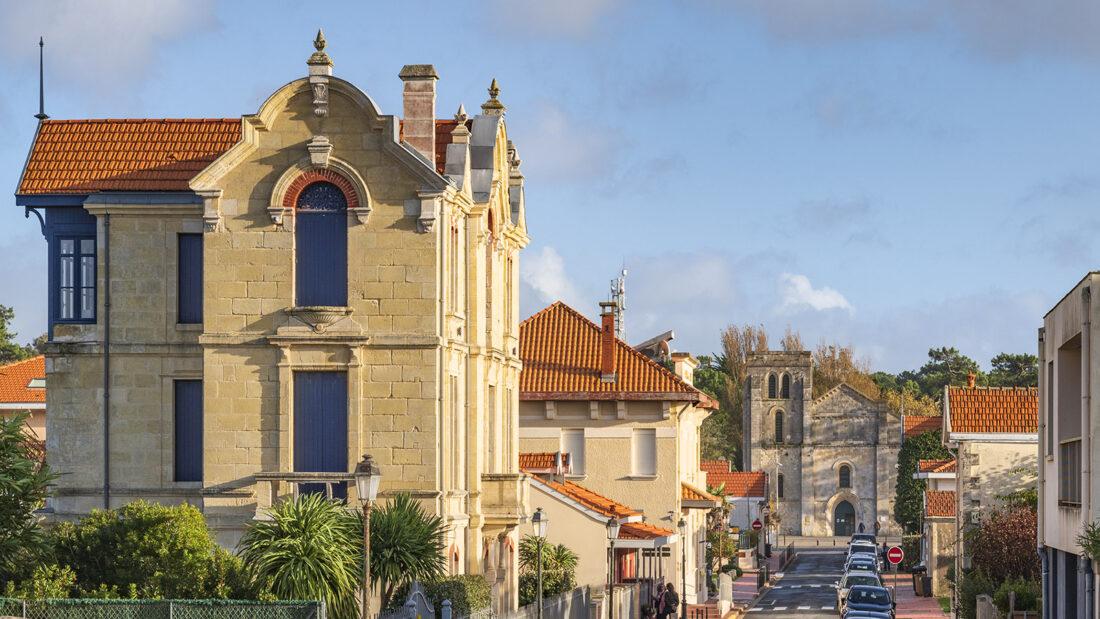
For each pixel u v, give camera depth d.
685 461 73.94
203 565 34.75
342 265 42.41
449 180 43.22
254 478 42.25
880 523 173.88
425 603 36.84
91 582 34.56
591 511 57.28
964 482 70.94
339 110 42.19
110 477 43.94
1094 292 36.88
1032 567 59.28
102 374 44.09
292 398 42.34
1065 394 42.88
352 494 41.69
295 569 33.97
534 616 45.34
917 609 76.44
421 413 42.00
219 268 42.44
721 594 72.50
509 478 47.34
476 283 46.31
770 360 177.75
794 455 176.88
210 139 45.28
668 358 84.88
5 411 71.31
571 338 69.31
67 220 44.47
